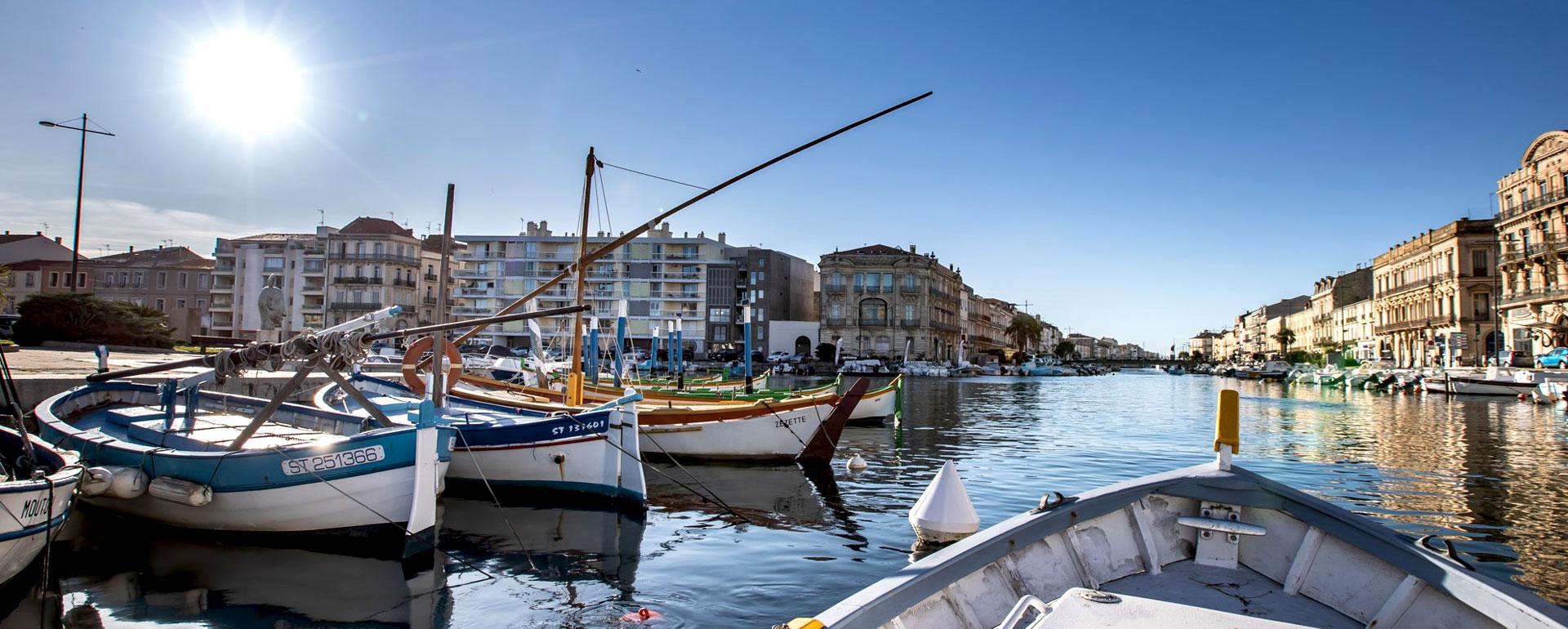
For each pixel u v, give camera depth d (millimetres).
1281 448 24438
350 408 17062
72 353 33219
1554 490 16812
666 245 99938
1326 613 5953
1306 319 134750
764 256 99438
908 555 11305
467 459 15023
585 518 13266
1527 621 4828
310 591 9188
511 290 99500
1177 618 4609
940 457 22078
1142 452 23812
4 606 8461
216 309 92125
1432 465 20719
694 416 19641
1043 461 21562
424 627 8250
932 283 104500
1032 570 6125
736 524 13133
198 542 10922
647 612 8797
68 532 11461
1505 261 62594
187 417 13297
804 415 19828
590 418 14117
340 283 85812
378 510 10531
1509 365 61844
